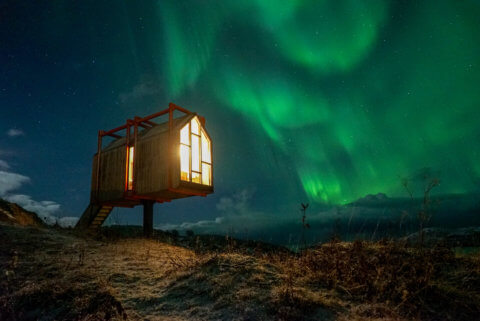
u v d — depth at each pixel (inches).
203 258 262.8
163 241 536.1
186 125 588.4
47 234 398.0
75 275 234.5
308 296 183.9
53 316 179.9
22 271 248.2
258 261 242.8
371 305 178.7
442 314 168.9
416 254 231.5
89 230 543.8
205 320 170.4
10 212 550.6
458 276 206.8
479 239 244.4
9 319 180.5
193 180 589.3
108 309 183.3
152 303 197.5
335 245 264.7
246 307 175.8
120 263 290.0
